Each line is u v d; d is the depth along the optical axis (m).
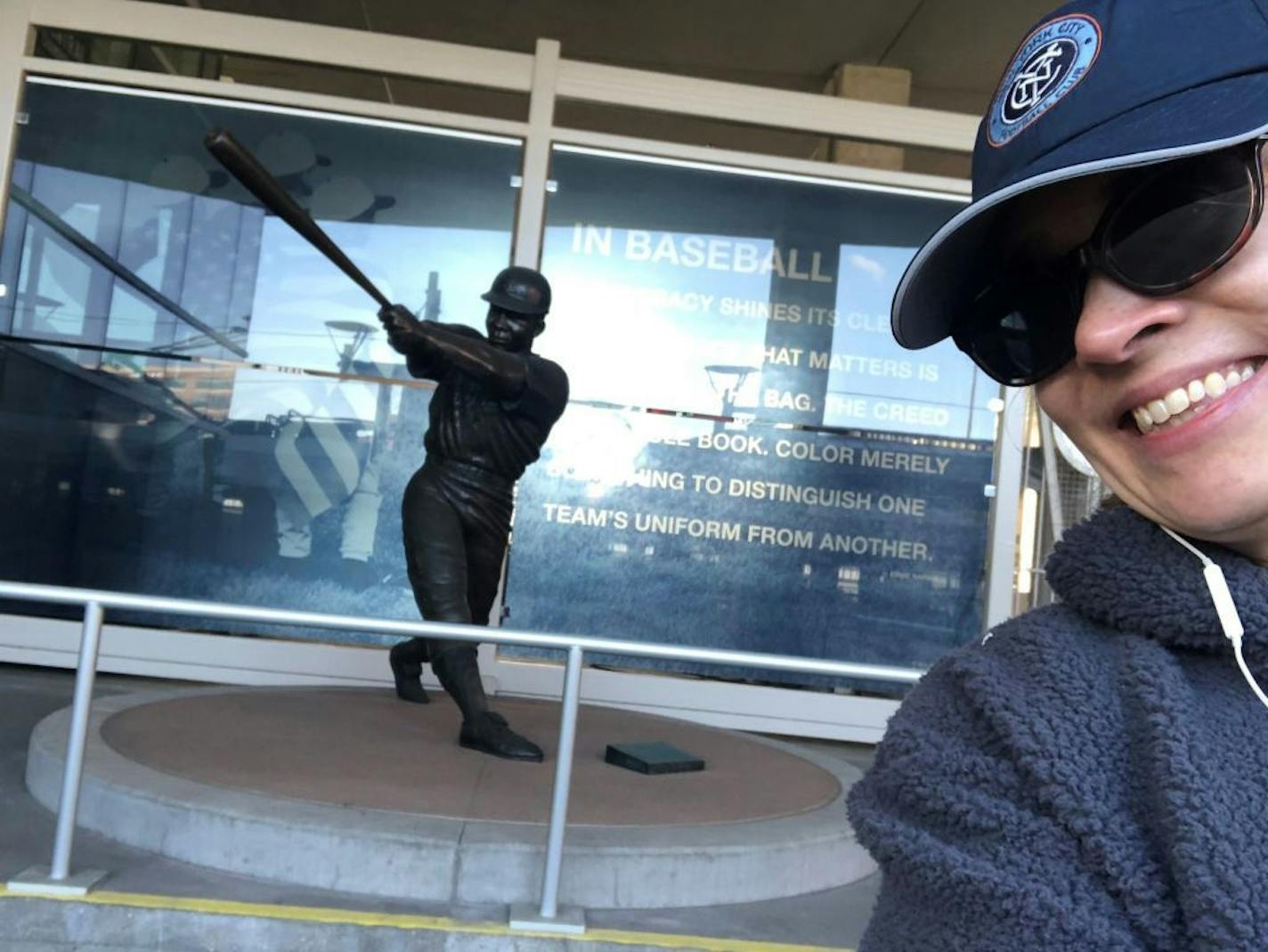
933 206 7.82
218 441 7.36
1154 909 0.60
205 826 3.68
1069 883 0.61
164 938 3.24
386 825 3.68
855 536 7.63
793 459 7.62
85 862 3.60
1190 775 0.60
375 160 7.58
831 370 7.70
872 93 9.87
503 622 7.38
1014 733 0.65
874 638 7.59
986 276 0.75
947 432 7.71
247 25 7.54
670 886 3.74
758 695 7.45
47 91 7.46
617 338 7.59
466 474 5.27
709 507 7.57
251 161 3.79
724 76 10.66
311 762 4.45
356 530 7.40
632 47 10.22
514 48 10.39
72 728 3.36
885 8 9.19
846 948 3.49
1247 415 0.63
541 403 5.24
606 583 7.48
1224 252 0.60
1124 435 0.68
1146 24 0.58
